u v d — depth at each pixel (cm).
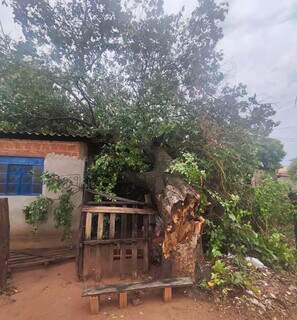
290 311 450
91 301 412
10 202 710
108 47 952
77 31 938
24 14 924
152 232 571
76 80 851
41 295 477
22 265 585
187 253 475
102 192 678
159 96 742
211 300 444
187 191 484
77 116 964
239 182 671
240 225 599
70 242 715
